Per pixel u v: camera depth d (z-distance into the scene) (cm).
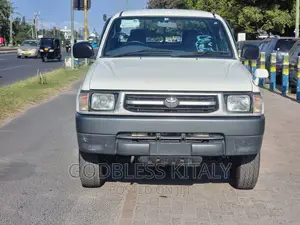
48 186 569
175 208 496
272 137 832
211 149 474
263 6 3108
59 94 1505
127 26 629
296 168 643
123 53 594
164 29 620
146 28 624
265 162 673
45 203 513
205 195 537
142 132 471
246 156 523
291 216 475
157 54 589
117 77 489
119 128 470
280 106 1221
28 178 600
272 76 1634
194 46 605
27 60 3938
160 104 470
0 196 533
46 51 3709
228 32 625
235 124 469
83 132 478
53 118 1048
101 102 476
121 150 476
